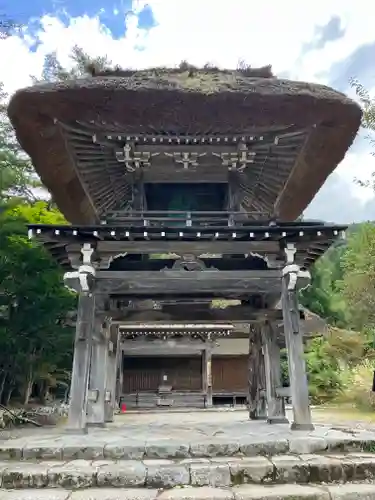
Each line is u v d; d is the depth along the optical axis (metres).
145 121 8.34
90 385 9.70
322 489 5.08
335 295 29.69
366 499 4.89
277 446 6.37
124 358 24.48
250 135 8.83
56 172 9.23
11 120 8.16
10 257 11.36
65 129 8.34
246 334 23.95
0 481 5.29
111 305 11.02
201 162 9.55
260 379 11.73
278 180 10.18
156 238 8.30
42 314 12.15
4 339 11.34
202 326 22.08
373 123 16.28
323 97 7.98
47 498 4.73
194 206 11.02
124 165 9.67
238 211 9.53
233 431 8.11
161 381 24.17
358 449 6.50
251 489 5.08
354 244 18.83
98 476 5.30
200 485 5.29
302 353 7.99
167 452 6.15
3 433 8.39
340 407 17.14
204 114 8.23
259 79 8.54
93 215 10.74
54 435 7.80
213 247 8.47
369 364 19.92
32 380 14.20
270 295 10.70
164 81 8.16
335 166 9.50
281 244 8.51
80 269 7.97
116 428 9.16
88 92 7.77
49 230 7.98
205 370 23.42
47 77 22.05
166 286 8.35
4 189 13.52
